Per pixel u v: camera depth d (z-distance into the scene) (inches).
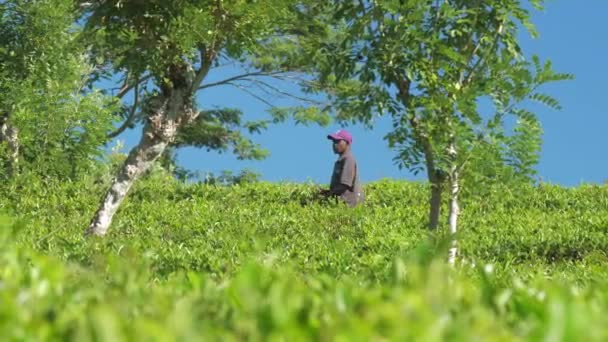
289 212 996.6
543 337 102.4
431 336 100.6
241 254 496.4
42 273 165.0
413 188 1189.7
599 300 166.6
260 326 116.9
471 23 553.6
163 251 493.7
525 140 538.6
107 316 100.3
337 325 108.0
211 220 930.1
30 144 1156.5
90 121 1189.7
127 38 821.2
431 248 195.5
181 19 798.5
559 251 734.5
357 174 1135.6
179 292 169.8
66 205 1005.8
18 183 1080.8
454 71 556.4
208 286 168.6
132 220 929.5
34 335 107.7
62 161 1151.0
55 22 1220.5
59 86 1189.1
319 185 1243.2
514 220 916.0
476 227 851.4
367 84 561.6
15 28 1221.1
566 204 1040.8
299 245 715.4
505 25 558.3
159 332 99.9
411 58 546.9
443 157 540.4
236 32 846.5
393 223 915.4
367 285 185.3
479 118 535.8
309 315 125.6
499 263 631.8
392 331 103.9
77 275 211.0
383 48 546.3
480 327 120.4
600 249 734.5
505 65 541.6
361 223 904.9
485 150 535.8
